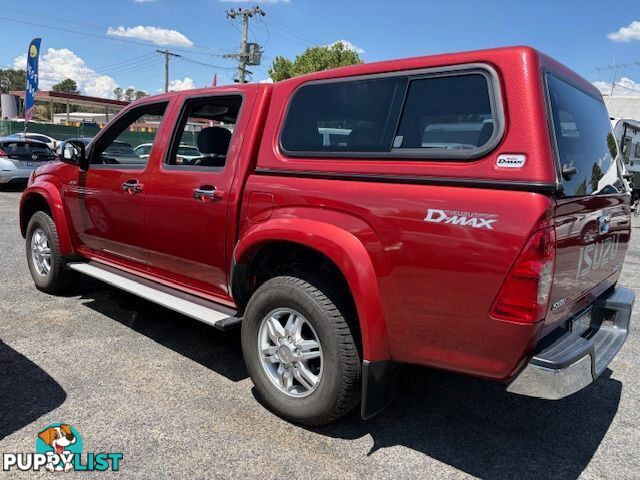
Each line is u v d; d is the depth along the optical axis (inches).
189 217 144.2
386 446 114.0
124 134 210.5
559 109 101.4
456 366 98.4
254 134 132.7
